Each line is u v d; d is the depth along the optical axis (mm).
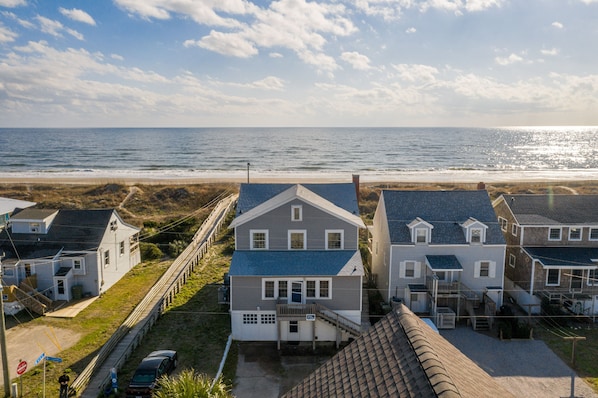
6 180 93188
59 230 38406
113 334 28734
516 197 39531
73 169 118500
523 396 24266
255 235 32438
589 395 24438
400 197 37375
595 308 34719
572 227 36375
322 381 12773
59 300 36344
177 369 26422
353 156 160875
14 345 29188
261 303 30500
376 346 12727
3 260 35250
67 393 23016
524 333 30922
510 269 38719
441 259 34000
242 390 24609
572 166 141125
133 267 44938
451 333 31844
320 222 32219
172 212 71375
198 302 36375
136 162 137375
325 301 30609
